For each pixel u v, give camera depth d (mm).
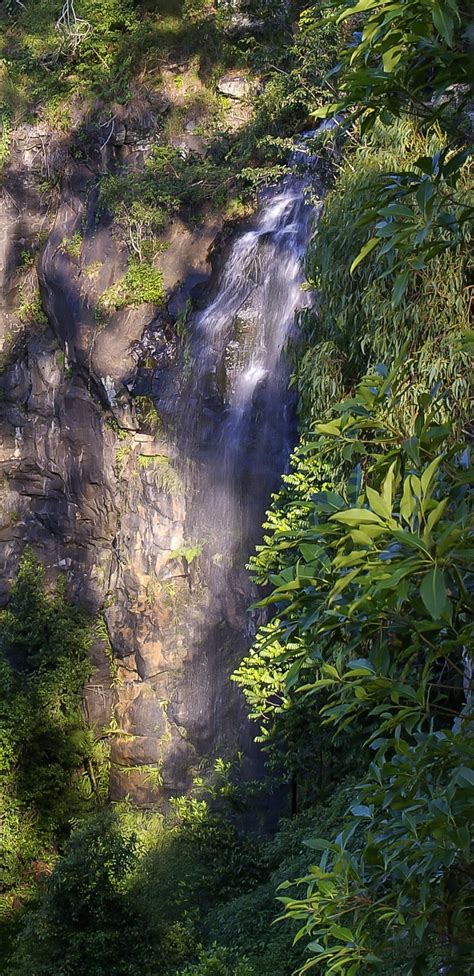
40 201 24688
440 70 3230
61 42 25250
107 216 22391
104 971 14664
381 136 11898
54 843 21609
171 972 14055
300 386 13203
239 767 18766
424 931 3611
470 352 3012
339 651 3611
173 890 15398
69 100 24469
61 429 22922
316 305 15625
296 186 19734
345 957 3670
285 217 19688
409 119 11656
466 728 3477
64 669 22125
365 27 3170
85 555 22891
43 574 23469
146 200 21734
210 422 19656
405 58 3256
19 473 23875
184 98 23562
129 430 21156
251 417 19000
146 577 20531
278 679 14305
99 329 21453
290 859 14070
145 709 20375
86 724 22062
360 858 3963
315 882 3906
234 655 19266
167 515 20297
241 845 16656
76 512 22844
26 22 26594
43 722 21859
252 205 20891
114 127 23797
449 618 2912
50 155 24391
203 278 20797
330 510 3463
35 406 23438
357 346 12258
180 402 20172
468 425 9992
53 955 15008
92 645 22297
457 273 10367
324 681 3578
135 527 20844
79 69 24953
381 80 3365
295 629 3762
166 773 19922
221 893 15500
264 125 20828
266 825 17609
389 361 11070
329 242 12156
